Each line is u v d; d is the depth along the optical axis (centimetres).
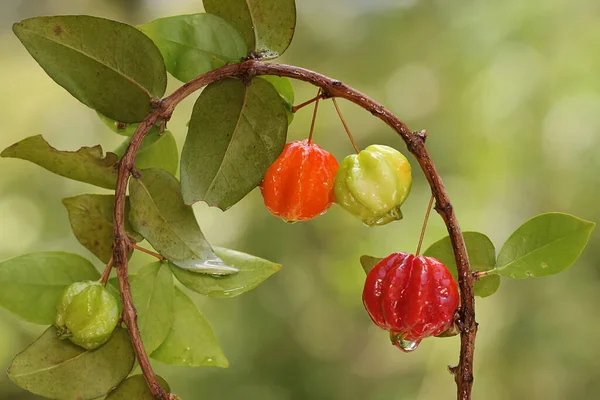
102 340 55
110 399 56
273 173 57
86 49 56
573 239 57
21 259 57
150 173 57
